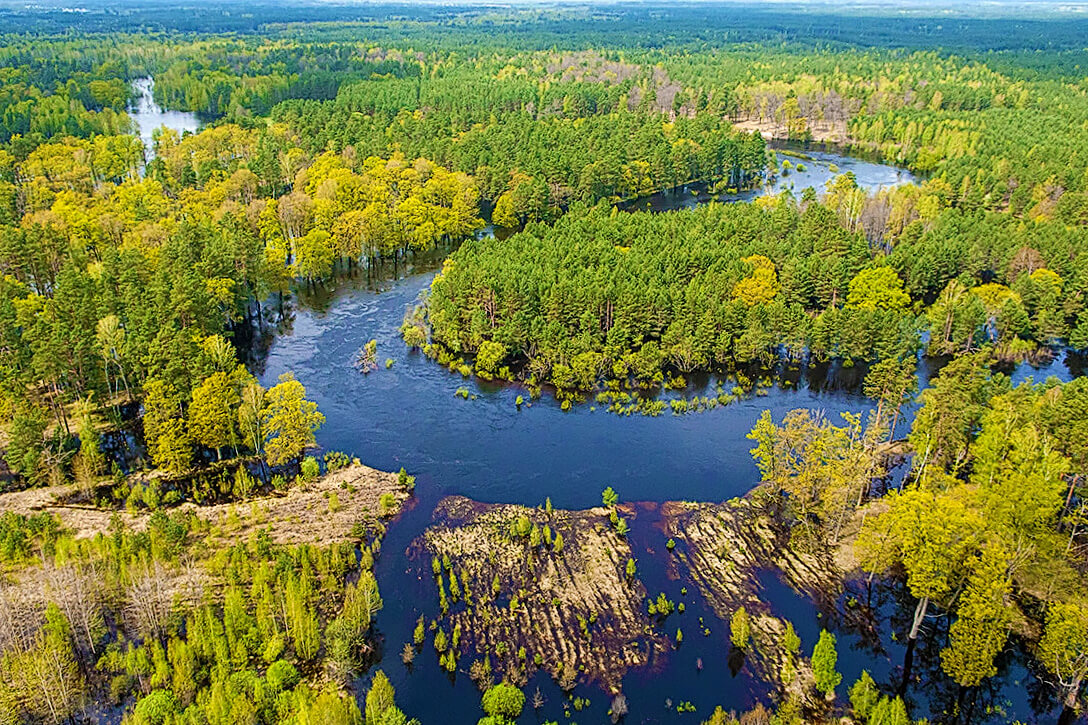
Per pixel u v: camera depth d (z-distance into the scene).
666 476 107.94
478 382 134.88
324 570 86.56
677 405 125.81
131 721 67.38
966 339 140.62
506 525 96.19
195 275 136.75
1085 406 96.94
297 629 75.44
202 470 106.88
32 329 113.12
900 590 86.19
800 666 76.69
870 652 78.88
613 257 159.38
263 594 79.12
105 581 81.62
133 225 170.75
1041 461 89.44
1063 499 92.94
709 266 156.38
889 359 120.94
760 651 78.56
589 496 103.06
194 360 110.62
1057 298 148.38
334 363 141.25
